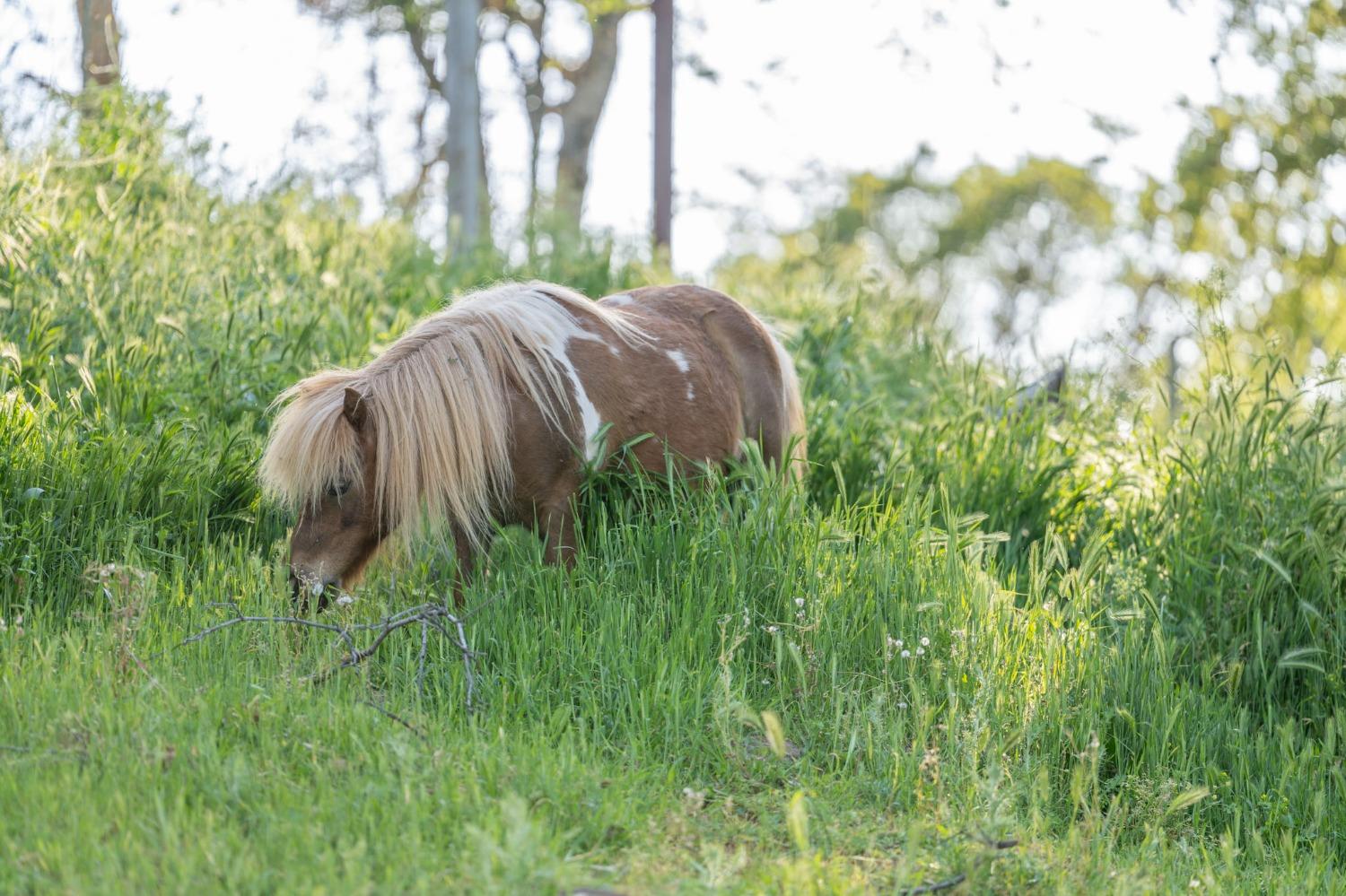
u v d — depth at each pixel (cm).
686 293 1099
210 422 1144
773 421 1091
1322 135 3173
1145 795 834
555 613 892
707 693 833
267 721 713
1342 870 836
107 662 782
